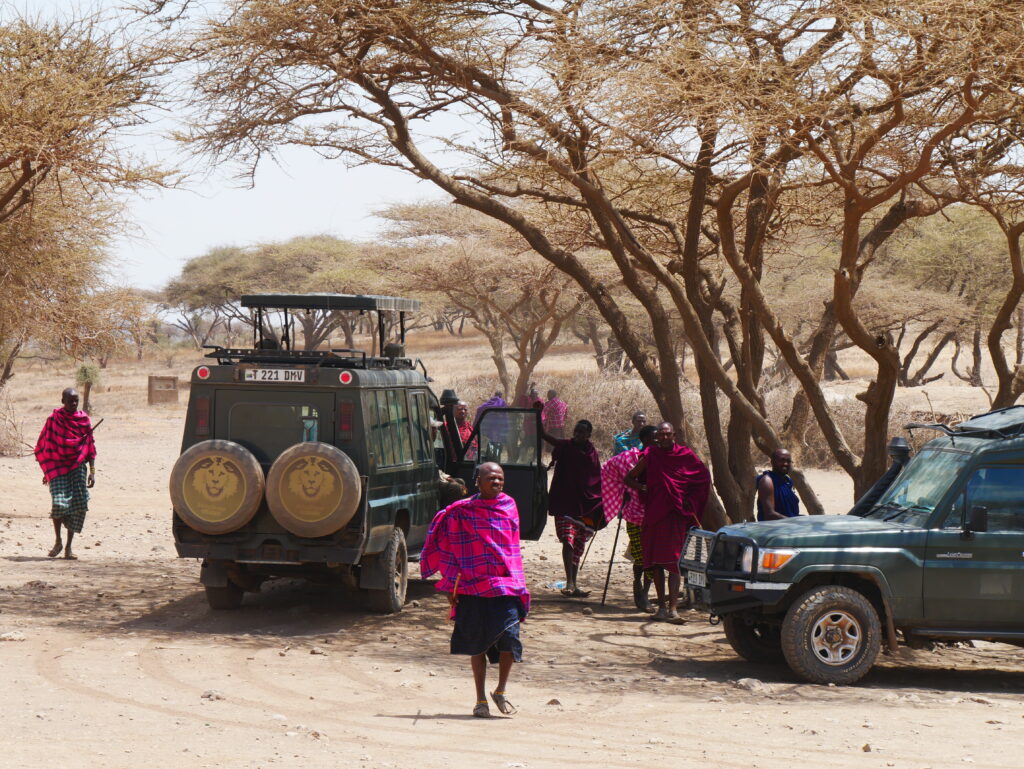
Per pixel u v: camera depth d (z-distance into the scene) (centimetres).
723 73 2756
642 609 3288
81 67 3947
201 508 2756
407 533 3169
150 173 3956
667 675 2392
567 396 7938
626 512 3278
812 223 4134
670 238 4262
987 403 9962
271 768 1517
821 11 2808
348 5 3209
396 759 1595
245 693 2075
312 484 2731
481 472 1933
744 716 1970
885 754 1686
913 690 2291
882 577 2333
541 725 1870
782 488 2930
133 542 4444
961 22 2598
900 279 10644
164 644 2533
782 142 2950
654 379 3612
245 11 3212
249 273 15938
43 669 2220
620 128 2870
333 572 3038
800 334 10988
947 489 2373
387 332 3606
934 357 12681
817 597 2323
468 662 2455
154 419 11694
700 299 3522
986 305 10650
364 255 10106
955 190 3769
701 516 3288
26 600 3052
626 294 9938
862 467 3291
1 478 6384
